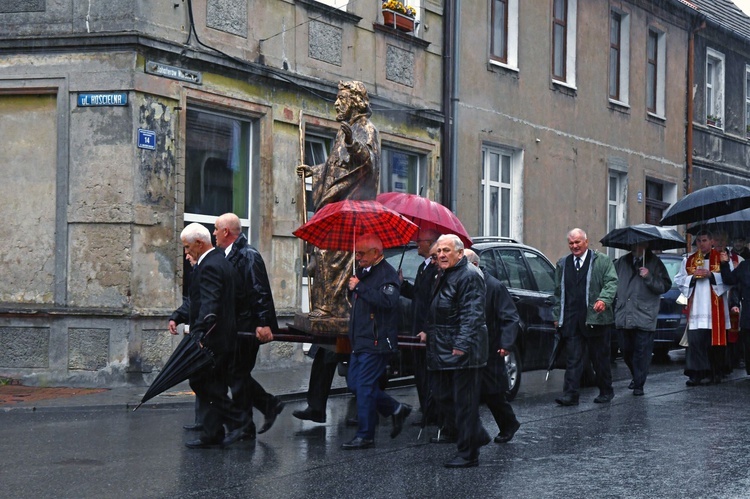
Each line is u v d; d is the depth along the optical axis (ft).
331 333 34.91
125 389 47.78
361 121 36.91
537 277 50.16
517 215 82.07
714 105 119.44
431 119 71.26
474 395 30.48
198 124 54.19
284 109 58.85
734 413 41.83
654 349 65.46
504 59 80.94
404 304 40.86
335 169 36.37
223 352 32.42
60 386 49.19
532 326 47.80
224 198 56.03
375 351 33.14
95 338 49.29
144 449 32.91
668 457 31.83
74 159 50.01
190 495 26.30
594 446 33.88
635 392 48.55
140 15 49.80
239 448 33.32
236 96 55.42
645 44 102.83
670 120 108.27
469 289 30.55
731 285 52.95
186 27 52.39
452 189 73.10
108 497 26.05
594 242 93.66
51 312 49.44
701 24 112.57
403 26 68.33
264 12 57.41
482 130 76.89
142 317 49.44
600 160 94.48
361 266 33.35
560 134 87.76
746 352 54.08
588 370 52.03
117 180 49.39
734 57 122.31
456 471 29.63
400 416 34.63
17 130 50.96
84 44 49.73
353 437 35.76
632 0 99.76
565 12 90.07
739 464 30.71
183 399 44.47
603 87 94.99
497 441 34.47
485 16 77.36
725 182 120.78
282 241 58.54
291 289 59.16
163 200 50.98
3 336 50.11
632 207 100.89
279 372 55.01
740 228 59.67
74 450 32.63
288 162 59.16
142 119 49.90
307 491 26.91
